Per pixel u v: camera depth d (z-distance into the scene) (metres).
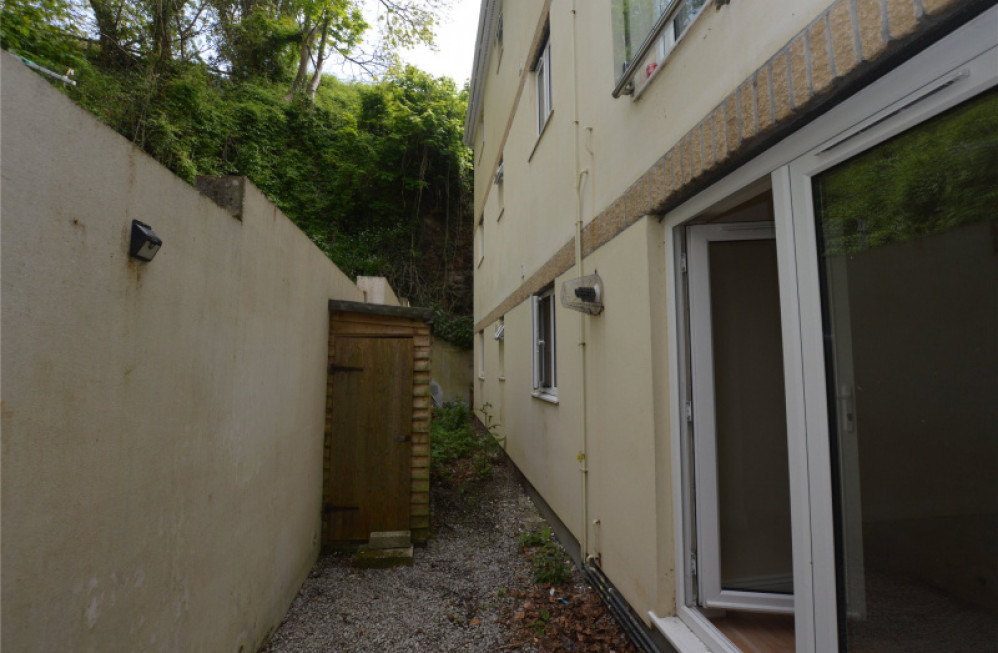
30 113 1.13
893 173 1.41
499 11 8.23
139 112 8.52
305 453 3.68
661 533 2.54
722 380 2.54
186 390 1.89
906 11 1.19
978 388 1.21
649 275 2.65
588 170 3.71
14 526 1.09
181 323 1.85
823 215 1.66
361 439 4.41
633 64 2.59
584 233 3.79
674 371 2.55
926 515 1.34
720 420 2.53
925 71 1.25
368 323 4.51
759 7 1.78
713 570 2.41
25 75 1.12
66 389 1.26
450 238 16.80
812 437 1.67
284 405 3.13
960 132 1.22
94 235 1.36
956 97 1.19
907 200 1.37
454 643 2.92
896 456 1.42
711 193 2.21
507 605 3.37
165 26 9.84
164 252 1.72
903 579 1.40
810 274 1.68
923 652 1.33
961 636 1.24
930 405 1.33
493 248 9.12
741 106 1.84
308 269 3.71
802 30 1.56
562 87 4.43
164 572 1.74
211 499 2.12
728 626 2.36
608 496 3.23
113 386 1.45
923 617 1.34
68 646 1.27
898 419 1.41
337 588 3.62
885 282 1.45
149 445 1.64
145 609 1.63
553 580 3.64
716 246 2.59
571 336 4.10
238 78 15.08
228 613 2.30
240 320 2.41
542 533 4.50
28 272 1.13
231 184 2.43
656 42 2.40
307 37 16.08
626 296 2.96
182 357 1.86
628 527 2.89
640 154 2.81
